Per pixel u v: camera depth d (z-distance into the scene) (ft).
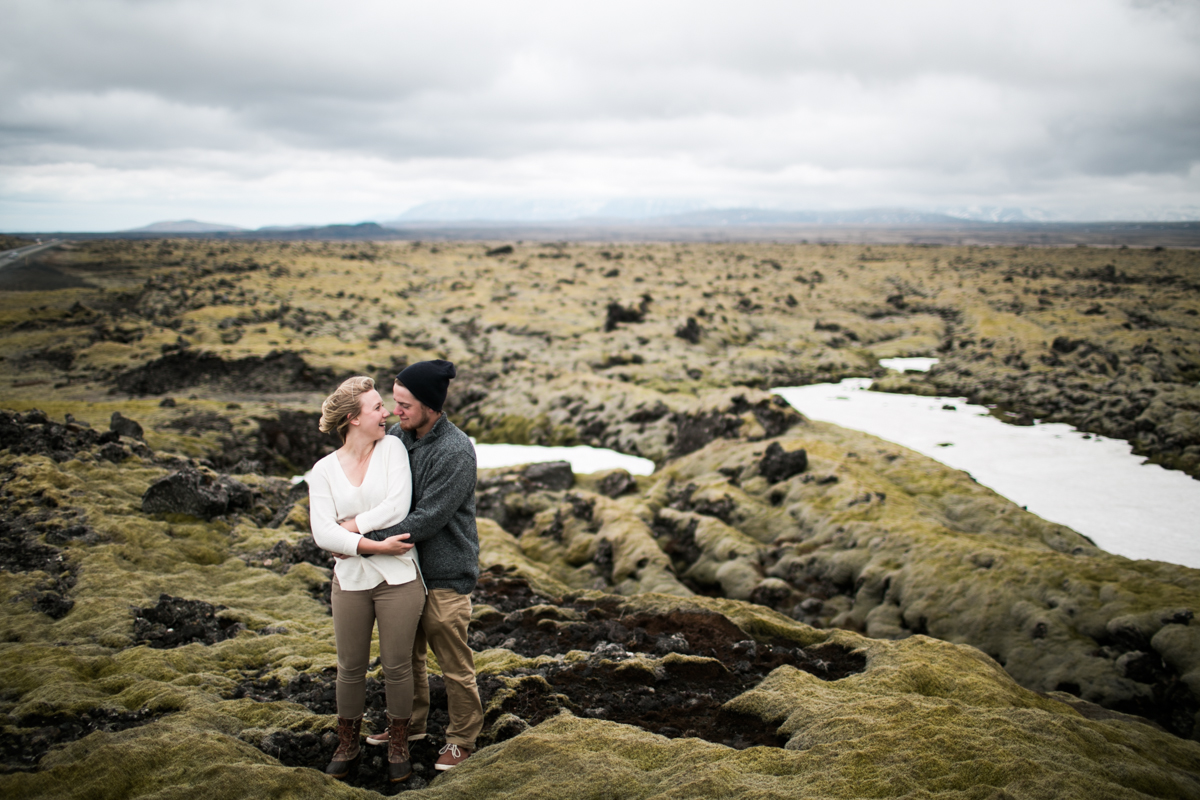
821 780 24.76
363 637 26.55
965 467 205.36
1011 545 115.24
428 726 31.71
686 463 185.98
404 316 451.12
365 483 25.67
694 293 542.57
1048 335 362.53
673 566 118.93
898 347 396.57
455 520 27.50
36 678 35.76
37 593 49.96
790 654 47.11
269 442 214.90
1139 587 89.86
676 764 27.17
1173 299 485.56
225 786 24.07
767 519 137.49
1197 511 168.55
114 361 315.78
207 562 63.87
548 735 29.25
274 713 32.96
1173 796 25.71
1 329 386.32
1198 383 282.36
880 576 107.96
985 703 36.45
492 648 48.03
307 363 302.04
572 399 273.33
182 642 45.32
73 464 78.13
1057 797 22.62
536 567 117.08
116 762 25.31
